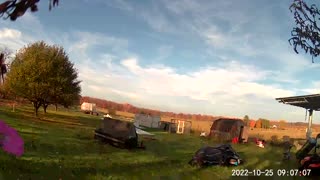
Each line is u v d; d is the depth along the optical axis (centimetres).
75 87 5206
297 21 381
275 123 8594
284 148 3350
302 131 6881
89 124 5238
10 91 4816
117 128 3045
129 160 2194
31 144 2225
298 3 378
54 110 8025
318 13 379
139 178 1642
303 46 383
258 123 8556
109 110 10262
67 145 2509
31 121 4203
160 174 1766
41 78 4916
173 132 5769
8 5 156
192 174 1838
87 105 9025
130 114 11075
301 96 2658
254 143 4250
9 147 164
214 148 2180
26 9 159
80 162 1877
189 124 5934
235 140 4300
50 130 3422
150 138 3869
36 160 1712
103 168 1783
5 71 174
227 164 2122
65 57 5081
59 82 4984
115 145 2941
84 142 2902
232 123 4491
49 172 1512
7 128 168
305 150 2472
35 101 5116
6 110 5125
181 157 2566
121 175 1656
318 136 2534
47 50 5016
